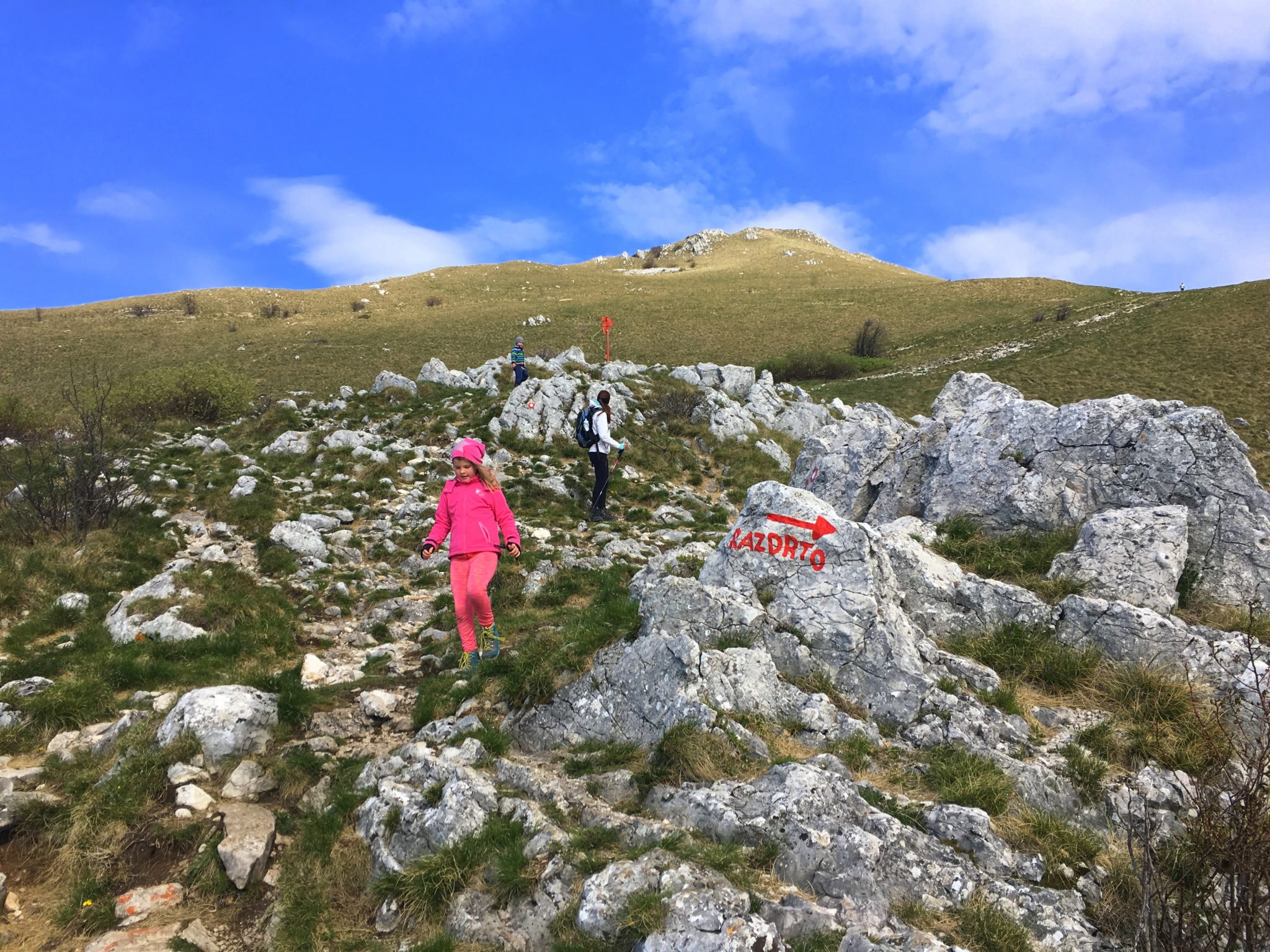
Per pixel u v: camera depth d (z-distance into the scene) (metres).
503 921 3.84
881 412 12.23
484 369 24.27
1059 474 7.39
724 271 127.75
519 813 4.43
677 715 5.04
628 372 24.88
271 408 20.91
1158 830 4.24
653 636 5.58
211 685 6.56
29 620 7.80
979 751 4.86
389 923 4.02
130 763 4.95
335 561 10.68
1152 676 5.27
